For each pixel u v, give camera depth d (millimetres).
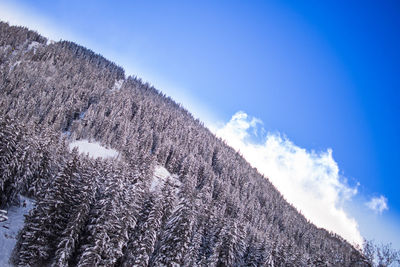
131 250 38031
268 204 144500
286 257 54031
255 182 171000
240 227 53625
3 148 38312
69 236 32969
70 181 36812
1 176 38188
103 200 35500
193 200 44469
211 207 59781
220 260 46000
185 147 137125
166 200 45219
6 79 132625
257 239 59406
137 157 83438
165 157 111750
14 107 103250
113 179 36312
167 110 190000
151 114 159500
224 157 165000
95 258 32125
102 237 33094
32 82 139125
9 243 35969
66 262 32688
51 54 196750
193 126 198500
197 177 112000
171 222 38562
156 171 95812
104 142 106000
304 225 152375
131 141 104750
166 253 36875
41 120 106188
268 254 48031
